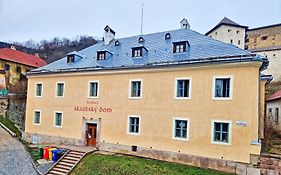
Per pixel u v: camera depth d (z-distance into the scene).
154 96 21.55
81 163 20.80
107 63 25.22
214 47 21.09
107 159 20.61
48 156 22.95
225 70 18.69
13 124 32.97
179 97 20.41
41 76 28.66
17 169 20.94
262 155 16.89
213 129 18.78
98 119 24.38
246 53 18.83
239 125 17.81
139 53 24.17
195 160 19.22
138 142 21.92
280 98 27.77
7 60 46.88
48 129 27.58
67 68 26.91
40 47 100.44
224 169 18.05
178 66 20.45
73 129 25.91
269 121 29.12
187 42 21.94
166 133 20.69
